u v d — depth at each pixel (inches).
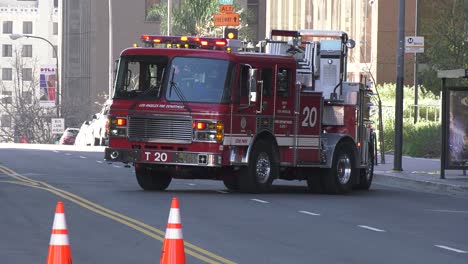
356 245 1343.5
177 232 930.1
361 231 1502.2
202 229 1457.9
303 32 2304.4
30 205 1727.4
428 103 4106.8
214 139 1999.3
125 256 1187.9
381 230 1526.8
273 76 2094.0
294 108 2133.4
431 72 3850.9
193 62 2028.8
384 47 4677.7
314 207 1852.9
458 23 3646.7
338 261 1196.5
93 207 1707.7
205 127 2000.5
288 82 2122.3
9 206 1707.7
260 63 2066.9
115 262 1143.6
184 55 2033.7
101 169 2785.4
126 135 2047.2
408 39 2743.6
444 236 1481.3
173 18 5073.8
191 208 1740.9
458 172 2773.1
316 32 2305.6
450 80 3814.0
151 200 1857.8
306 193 2203.5
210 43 2140.7
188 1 5054.1
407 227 1582.2
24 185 2143.2
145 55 2052.2
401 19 2743.6
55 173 2578.7
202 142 2003.0
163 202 1824.6
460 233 1525.6
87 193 1982.0
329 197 2112.5
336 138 2209.6
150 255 1196.5
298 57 2247.8
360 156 2282.2
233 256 1207.6
